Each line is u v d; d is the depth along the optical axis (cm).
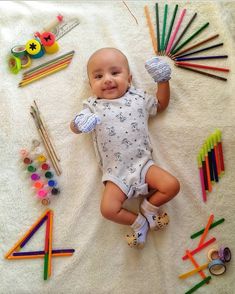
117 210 118
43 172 133
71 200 129
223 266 118
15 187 132
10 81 144
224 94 137
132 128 124
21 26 151
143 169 121
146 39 146
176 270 120
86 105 131
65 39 149
